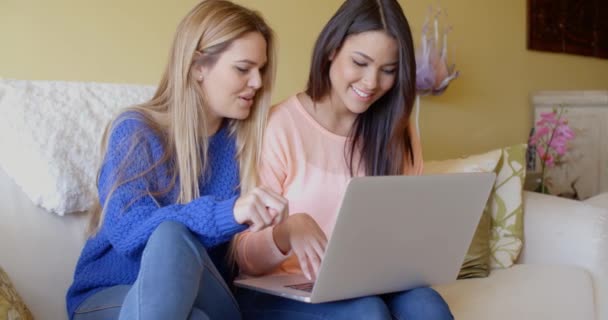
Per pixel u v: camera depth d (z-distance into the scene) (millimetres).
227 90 1326
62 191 1349
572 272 1930
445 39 2533
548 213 2100
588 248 1979
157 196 1290
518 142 3061
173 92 1351
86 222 1426
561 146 2625
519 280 1879
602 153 2975
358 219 1053
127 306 978
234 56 1307
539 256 2086
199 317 1013
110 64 1817
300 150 1528
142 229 1174
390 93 1526
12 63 1648
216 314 1174
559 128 2637
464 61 2787
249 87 1348
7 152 1350
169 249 1036
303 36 2244
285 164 1518
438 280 1293
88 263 1323
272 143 1505
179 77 1327
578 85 3385
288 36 2201
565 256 2027
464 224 1231
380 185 1044
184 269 1016
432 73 2424
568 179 2945
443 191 1141
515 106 3043
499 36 2943
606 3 3445
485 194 1226
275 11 2160
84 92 1468
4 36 1634
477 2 2834
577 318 1844
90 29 1774
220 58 1311
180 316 959
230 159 1445
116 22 1821
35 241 1356
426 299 1200
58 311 1362
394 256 1158
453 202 1174
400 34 1422
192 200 1257
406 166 1638
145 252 1050
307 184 1526
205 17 1320
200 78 1346
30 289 1332
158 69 1914
